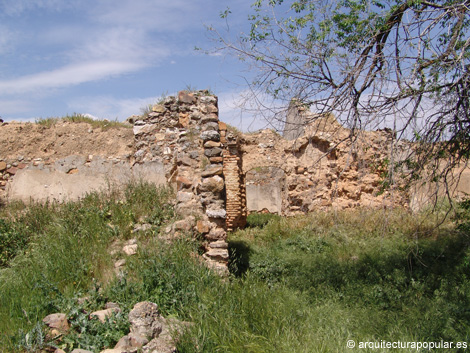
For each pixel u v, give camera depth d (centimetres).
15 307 462
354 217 1166
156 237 653
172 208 733
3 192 921
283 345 431
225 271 649
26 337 393
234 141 1383
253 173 1889
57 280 542
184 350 405
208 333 435
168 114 952
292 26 609
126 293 500
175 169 826
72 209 773
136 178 917
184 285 536
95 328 427
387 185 630
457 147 581
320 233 1102
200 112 772
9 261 650
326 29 591
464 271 729
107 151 959
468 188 1309
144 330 419
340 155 1426
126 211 727
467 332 505
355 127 614
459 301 606
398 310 612
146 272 536
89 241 652
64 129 970
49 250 620
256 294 542
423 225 984
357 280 731
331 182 1423
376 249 896
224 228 695
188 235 661
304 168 1445
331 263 827
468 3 541
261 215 1795
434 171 589
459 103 543
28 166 936
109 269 589
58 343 405
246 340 428
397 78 553
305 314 558
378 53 609
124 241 657
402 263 792
